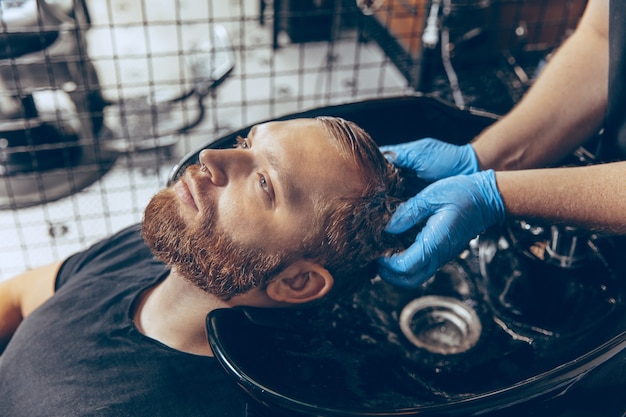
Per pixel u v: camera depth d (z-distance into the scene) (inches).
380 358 43.8
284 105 91.0
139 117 83.4
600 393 33.6
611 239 42.6
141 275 46.9
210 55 87.6
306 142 37.8
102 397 40.1
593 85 42.9
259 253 37.7
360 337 44.6
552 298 43.7
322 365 40.7
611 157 42.5
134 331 42.6
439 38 69.4
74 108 79.2
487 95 68.0
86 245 76.3
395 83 94.7
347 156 37.9
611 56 39.1
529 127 42.9
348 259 38.7
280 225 37.4
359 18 74.6
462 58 70.0
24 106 75.9
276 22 92.5
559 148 43.6
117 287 46.4
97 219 78.4
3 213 79.4
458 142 47.6
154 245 39.3
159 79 85.3
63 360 42.4
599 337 38.3
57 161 79.4
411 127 46.8
